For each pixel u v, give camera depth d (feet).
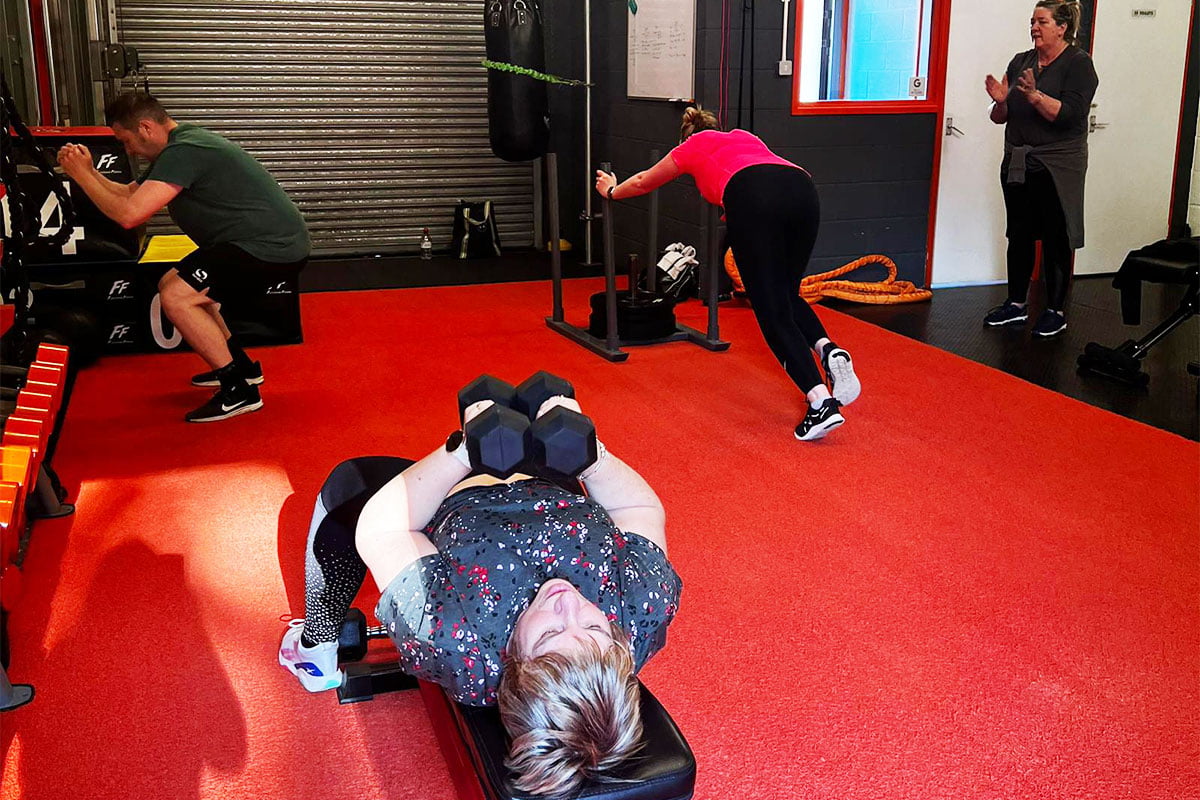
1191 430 13.07
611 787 4.45
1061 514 10.49
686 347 17.13
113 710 7.23
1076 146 17.12
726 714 7.22
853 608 8.66
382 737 6.98
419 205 26.12
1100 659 7.93
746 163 12.47
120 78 18.75
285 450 12.25
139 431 12.91
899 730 7.06
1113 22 21.30
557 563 4.89
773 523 10.27
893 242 21.52
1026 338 17.85
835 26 21.56
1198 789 6.51
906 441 12.61
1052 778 6.60
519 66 22.48
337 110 25.05
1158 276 14.85
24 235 9.87
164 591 8.87
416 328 18.37
